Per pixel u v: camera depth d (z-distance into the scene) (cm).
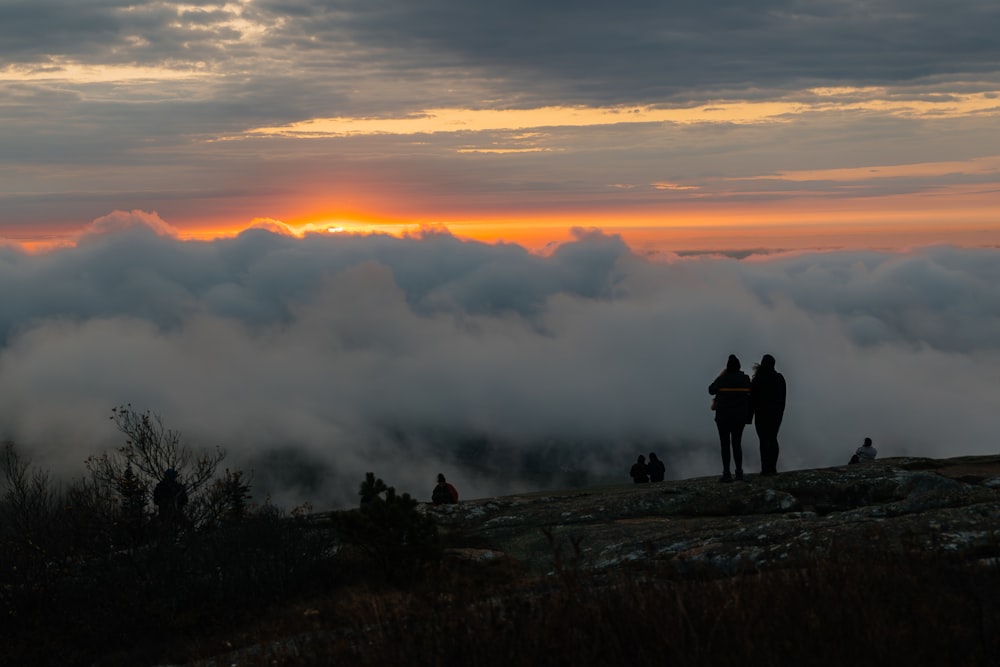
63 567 1260
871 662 460
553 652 509
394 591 1004
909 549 652
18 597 1232
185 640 1049
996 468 1518
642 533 1197
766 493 1377
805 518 1133
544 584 716
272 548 1231
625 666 491
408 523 1127
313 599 1095
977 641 498
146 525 1323
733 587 604
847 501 1379
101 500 1337
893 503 1079
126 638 1114
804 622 504
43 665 1067
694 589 586
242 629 1038
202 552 1248
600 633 519
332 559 1239
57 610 1218
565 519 1415
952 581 605
